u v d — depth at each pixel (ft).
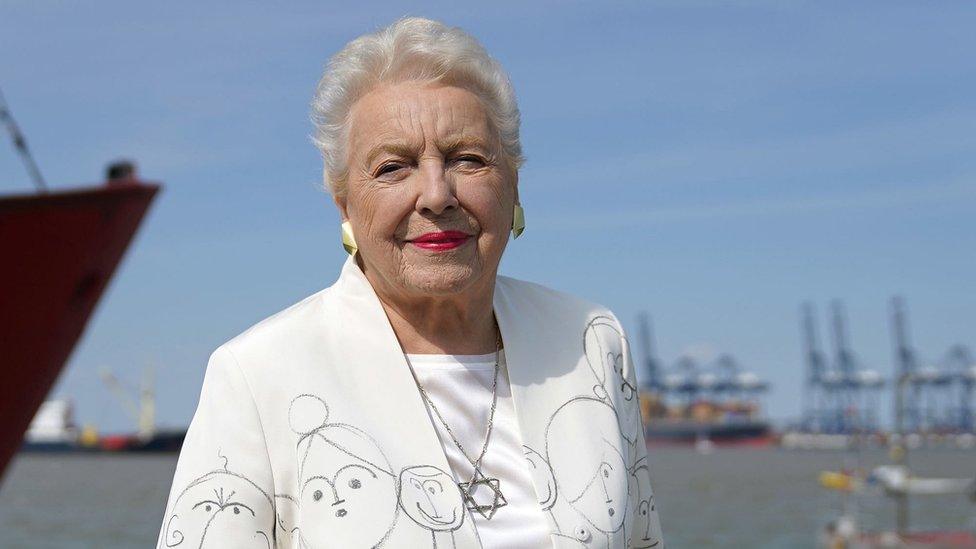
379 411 5.71
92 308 25.93
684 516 116.57
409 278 5.79
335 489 5.46
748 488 175.01
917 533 69.97
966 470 254.27
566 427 6.11
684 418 448.65
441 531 5.49
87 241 25.02
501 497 5.84
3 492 177.78
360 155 5.85
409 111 5.74
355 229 5.98
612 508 5.96
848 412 404.77
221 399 5.61
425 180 5.71
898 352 359.46
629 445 6.44
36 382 25.86
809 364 412.16
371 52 5.89
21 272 24.49
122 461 347.15
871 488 81.15
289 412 5.59
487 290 6.09
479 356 6.16
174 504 5.50
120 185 25.02
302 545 5.46
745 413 447.42
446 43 5.86
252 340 5.76
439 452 5.70
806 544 89.81
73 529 111.86
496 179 5.90
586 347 6.45
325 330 5.91
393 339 5.88
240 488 5.48
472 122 5.81
